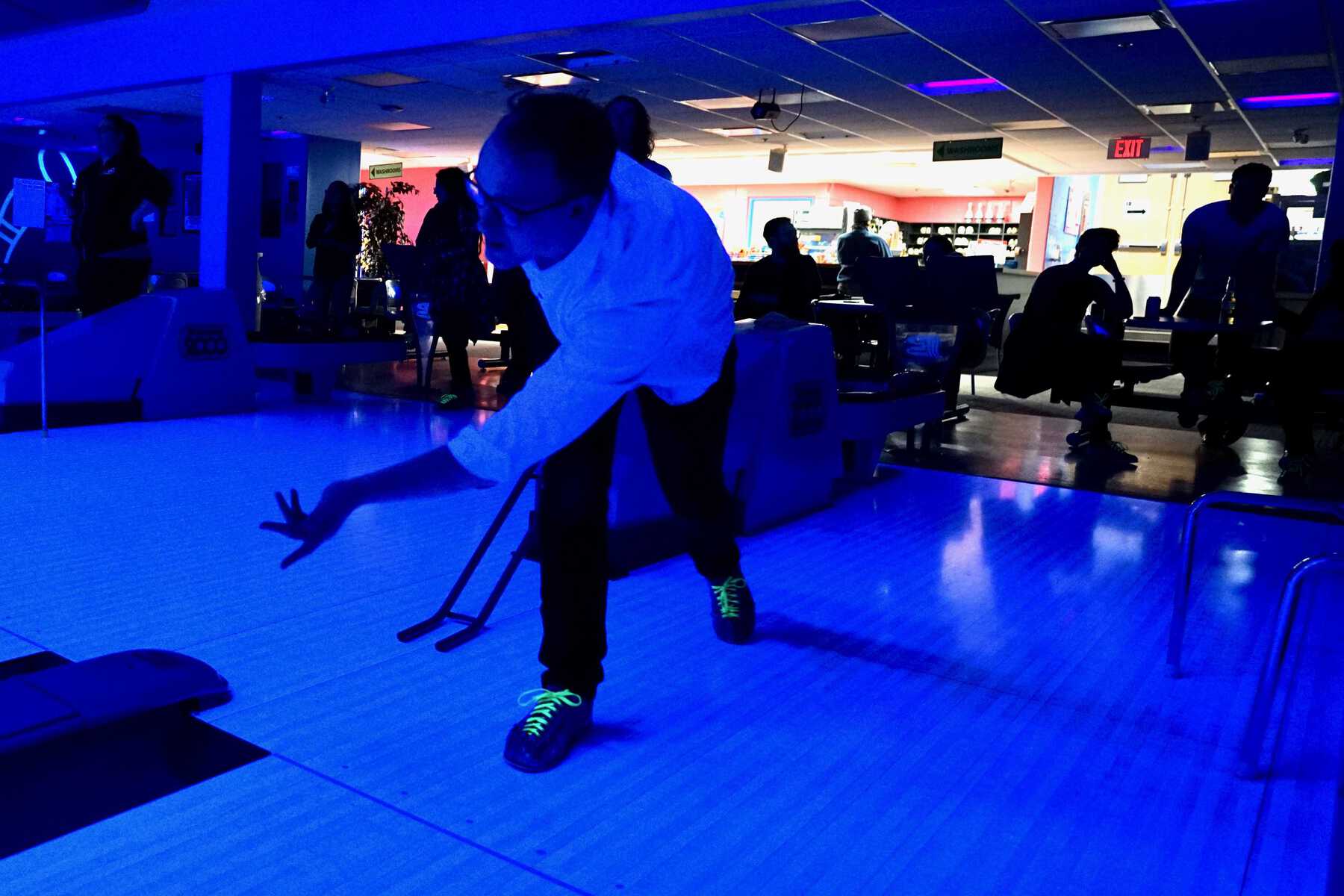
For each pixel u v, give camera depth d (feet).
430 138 48.14
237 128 28.91
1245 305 19.71
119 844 5.01
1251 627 9.19
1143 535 12.72
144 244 19.84
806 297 21.18
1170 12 22.66
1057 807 5.81
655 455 7.14
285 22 27.55
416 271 24.36
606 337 5.06
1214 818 5.73
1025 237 62.28
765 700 7.20
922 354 20.74
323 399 22.41
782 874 5.04
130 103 38.78
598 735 6.53
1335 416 21.58
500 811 5.54
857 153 49.42
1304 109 32.83
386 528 11.64
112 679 6.36
